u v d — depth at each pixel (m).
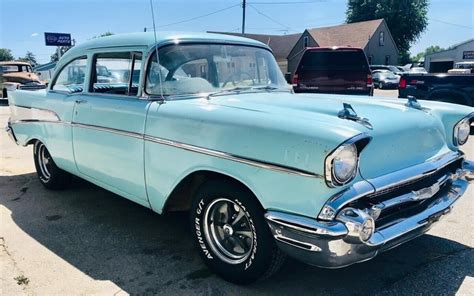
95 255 3.43
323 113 2.78
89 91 3.95
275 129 2.52
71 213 4.35
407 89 9.53
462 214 4.22
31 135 4.92
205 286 2.96
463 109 3.38
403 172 2.66
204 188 2.99
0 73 18.28
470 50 38.25
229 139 2.71
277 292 2.88
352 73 9.41
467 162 3.37
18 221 4.14
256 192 2.61
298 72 9.65
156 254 3.45
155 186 3.27
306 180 2.37
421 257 3.34
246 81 3.81
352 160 2.34
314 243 2.38
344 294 2.85
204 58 3.55
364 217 2.33
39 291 2.90
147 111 3.25
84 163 4.05
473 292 2.86
